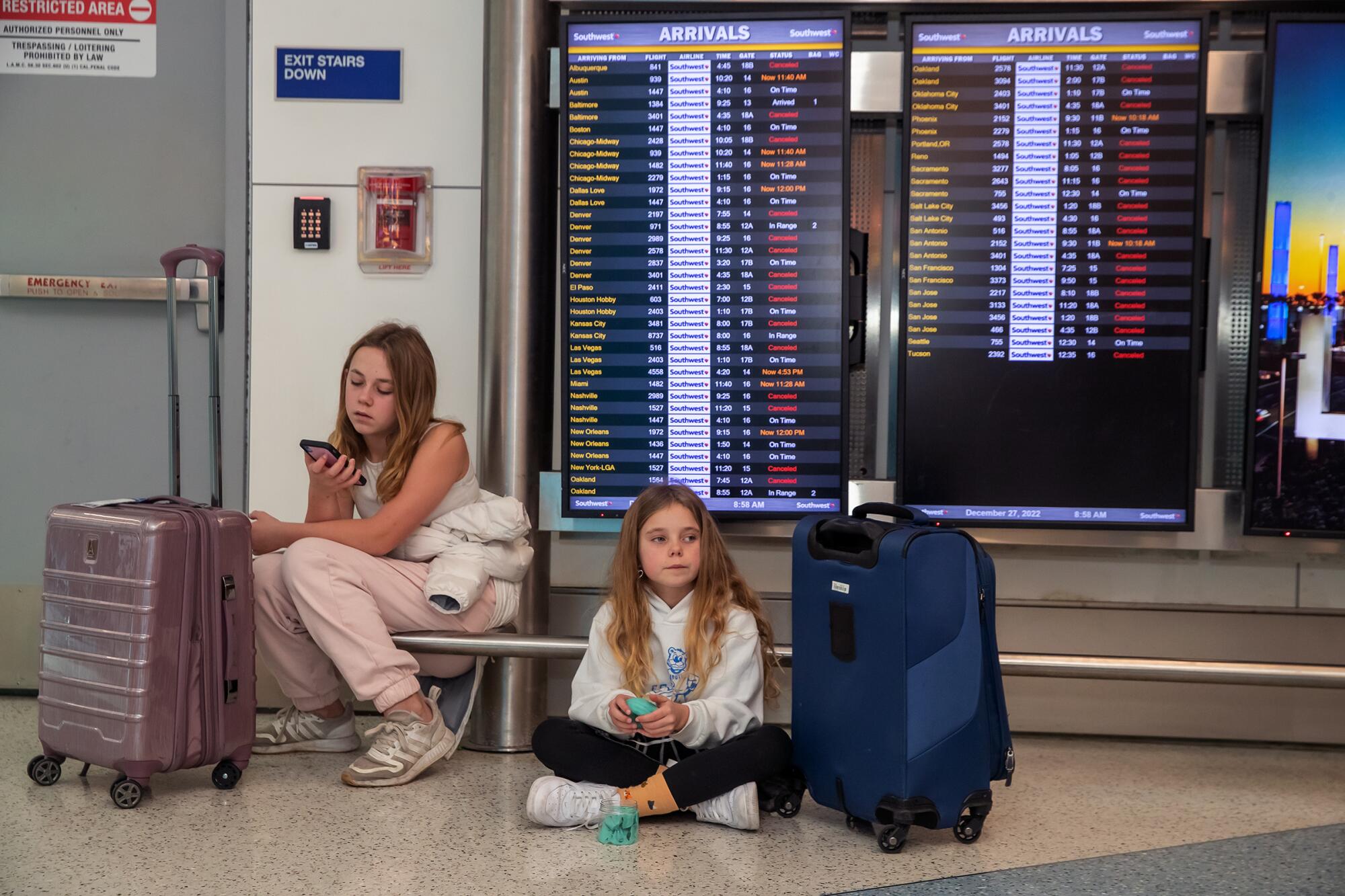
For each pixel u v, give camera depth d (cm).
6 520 342
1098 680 311
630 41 288
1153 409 285
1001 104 284
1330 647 305
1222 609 306
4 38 336
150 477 340
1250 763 289
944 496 289
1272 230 284
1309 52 280
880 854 215
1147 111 282
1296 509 286
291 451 319
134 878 192
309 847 211
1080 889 198
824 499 293
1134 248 284
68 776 256
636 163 291
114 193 340
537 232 296
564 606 316
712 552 240
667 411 294
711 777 224
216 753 241
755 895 192
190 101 338
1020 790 261
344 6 314
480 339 298
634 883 196
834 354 290
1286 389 285
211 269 293
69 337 340
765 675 250
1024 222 285
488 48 294
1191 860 213
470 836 220
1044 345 287
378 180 311
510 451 295
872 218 314
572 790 225
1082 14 281
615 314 293
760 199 290
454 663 279
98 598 235
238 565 245
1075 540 290
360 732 302
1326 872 208
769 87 288
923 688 214
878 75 292
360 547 264
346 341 318
